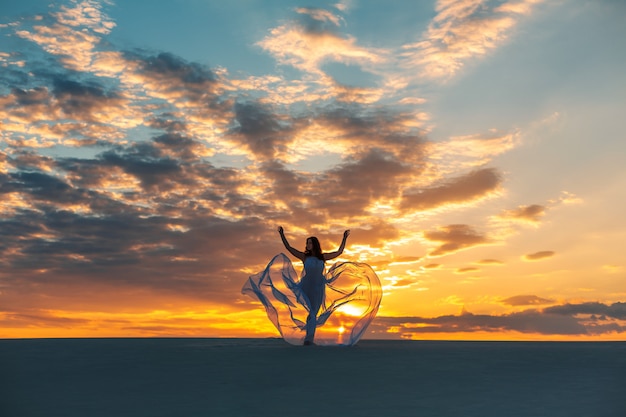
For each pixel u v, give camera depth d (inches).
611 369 204.8
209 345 313.7
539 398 152.2
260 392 160.9
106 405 145.9
